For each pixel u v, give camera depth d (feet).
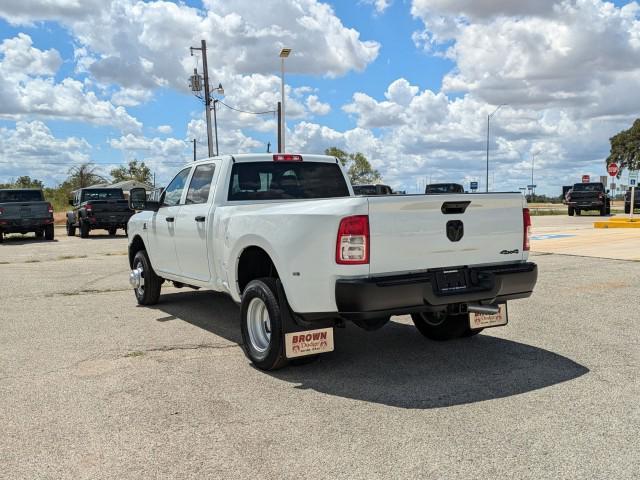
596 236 58.34
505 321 19.56
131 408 14.69
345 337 21.65
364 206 15.17
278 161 22.74
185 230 23.04
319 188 23.54
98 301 29.96
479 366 17.78
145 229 27.43
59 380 16.98
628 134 233.35
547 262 39.88
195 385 16.39
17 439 12.93
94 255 54.13
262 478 11.04
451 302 16.26
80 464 11.73
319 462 11.64
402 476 11.01
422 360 18.52
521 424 13.30
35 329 23.59
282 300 16.89
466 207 16.70
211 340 21.53
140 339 21.77
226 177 21.57
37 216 73.56
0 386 16.49
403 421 13.60
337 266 15.28
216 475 11.19
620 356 18.52
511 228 17.69
